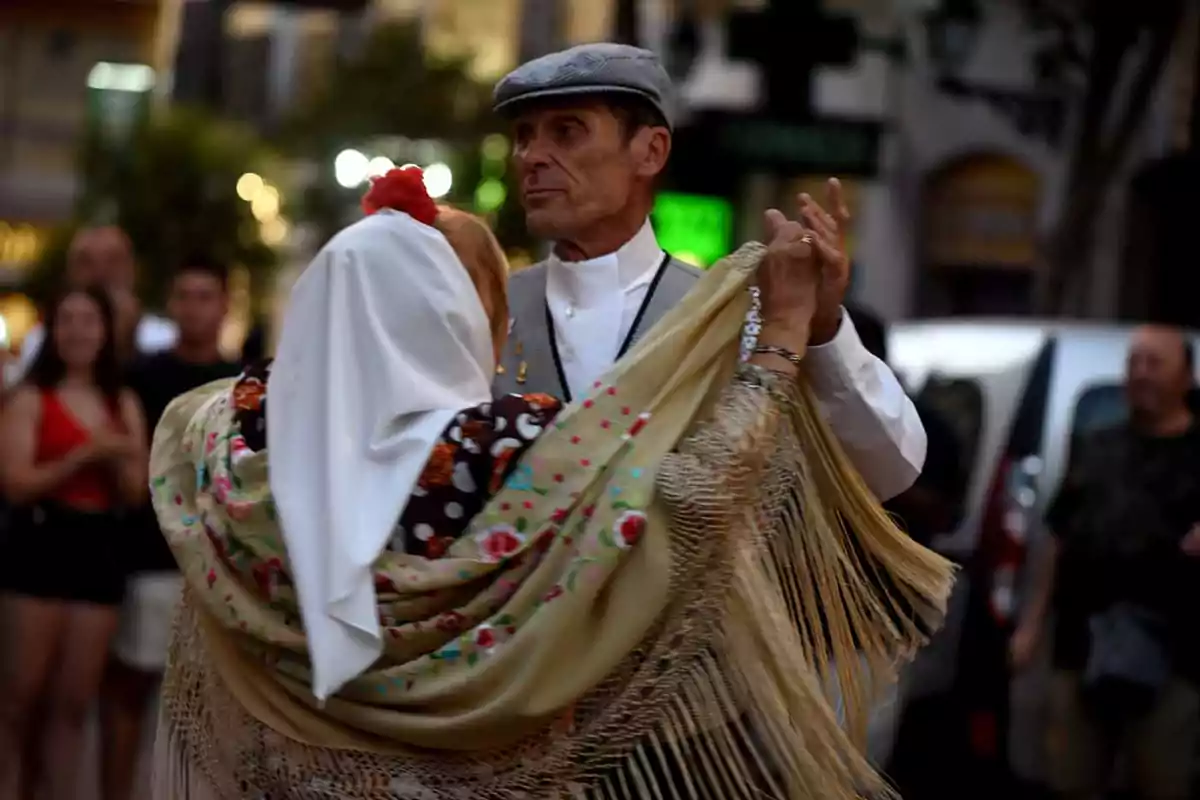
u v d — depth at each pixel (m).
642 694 3.73
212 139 34.03
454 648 3.71
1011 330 10.23
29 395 8.19
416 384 3.79
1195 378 9.26
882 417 4.16
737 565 3.77
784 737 3.74
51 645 8.16
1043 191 23.50
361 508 3.72
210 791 3.94
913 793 8.62
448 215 4.07
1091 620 8.30
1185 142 20.39
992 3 22.42
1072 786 8.52
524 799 3.73
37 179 40.06
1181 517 8.16
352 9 26.97
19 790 8.28
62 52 40.19
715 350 3.91
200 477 4.03
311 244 35.34
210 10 40.59
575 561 3.68
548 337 4.77
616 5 16.12
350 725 3.79
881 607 4.07
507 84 4.61
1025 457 9.52
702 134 12.64
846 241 4.12
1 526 8.27
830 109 24.67
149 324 13.15
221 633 3.92
